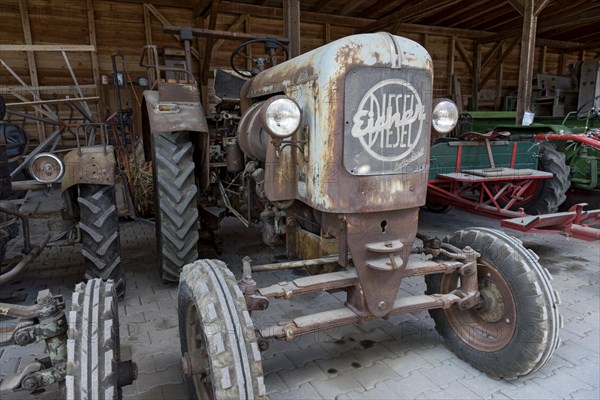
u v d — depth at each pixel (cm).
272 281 321
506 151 462
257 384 133
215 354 134
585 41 1272
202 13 769
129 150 487
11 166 454
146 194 425
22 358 223
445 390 196
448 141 445
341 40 159
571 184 501
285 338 166
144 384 200
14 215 266
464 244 217
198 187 334
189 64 300
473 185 451
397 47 161
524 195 470
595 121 572
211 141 357
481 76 1162
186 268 175
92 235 270
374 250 167
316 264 185
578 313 276
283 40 320
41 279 330
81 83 746
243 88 261
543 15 1038
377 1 877
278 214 231
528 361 187
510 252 195
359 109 159
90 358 131
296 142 175
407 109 166
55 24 717
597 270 357
